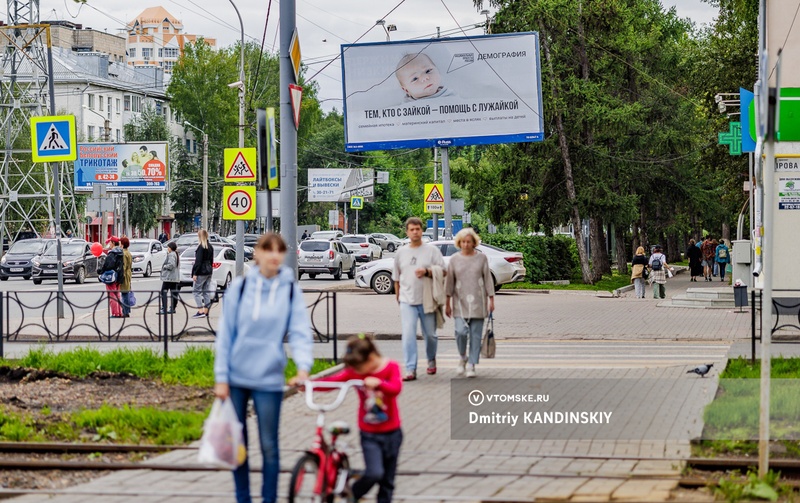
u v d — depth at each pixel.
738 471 8.76
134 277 52.12
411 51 35.44
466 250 13.77
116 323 18.45
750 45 43.12
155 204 91.00
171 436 10.17
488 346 13.91
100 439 10.23
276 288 6.84
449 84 35.38
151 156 77.25
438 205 37.19
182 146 97.00
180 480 8.47
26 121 60.88
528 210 42.81
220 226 103.88
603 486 8.01
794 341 19.52
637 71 45.62
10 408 11.68
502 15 41.09
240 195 24.69
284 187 16.83
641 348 18.36
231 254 36.69
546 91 41.22
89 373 14.27
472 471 8.57
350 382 6.47
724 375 13.66
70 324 18.67
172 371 14.13
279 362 6.78
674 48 52.53
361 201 84.44
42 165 63.66
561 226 44.06
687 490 8.04
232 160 24.67
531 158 42.00
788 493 7.92
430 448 9.50
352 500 6.49
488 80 35.19
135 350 15.73
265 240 6.85
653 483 8.12
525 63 34.97
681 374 14.14
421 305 13.78
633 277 34.09
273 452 6.79
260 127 12.59
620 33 44.06
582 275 42.38
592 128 41.88
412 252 13.73
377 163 113.00
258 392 6.76
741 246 30.38
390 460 6.61
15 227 64.19
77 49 121.19
